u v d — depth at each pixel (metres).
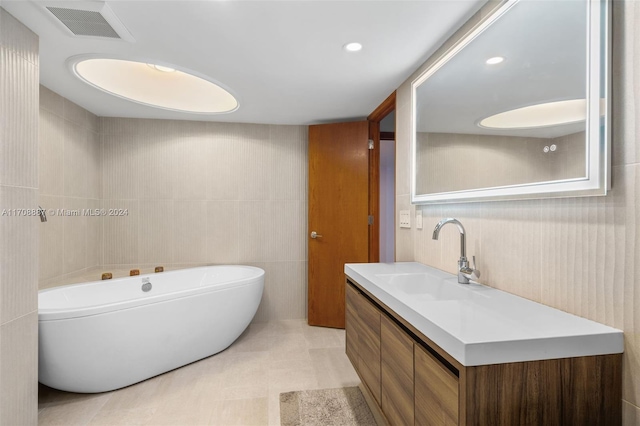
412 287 1.85
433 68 1.93
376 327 1.57
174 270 3.20
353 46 1.91
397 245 2.57
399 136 2.51
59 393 2.13
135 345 2.15
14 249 1.63
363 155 3.28
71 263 2.82
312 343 2.96
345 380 2.31
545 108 1.16
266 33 1.77
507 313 1.10
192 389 2.18
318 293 3.40
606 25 0.95
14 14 1.59
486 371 0.85
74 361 1.95
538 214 1.24
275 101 2.85
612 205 0.97
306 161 3.61
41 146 2.45
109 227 3.27
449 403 0.93
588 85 1.00
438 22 1.67
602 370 0.92
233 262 3.49
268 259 3.55
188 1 1.50
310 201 3.46
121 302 2.08
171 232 3.38
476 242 1.62
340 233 3.35
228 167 3.47
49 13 1.58
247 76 2.33
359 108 3.04
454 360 0.90
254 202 3.52
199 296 2.47
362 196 3.28
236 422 1.84
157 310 2.24
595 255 1.02
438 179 1.88
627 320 0.93
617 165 0.95
